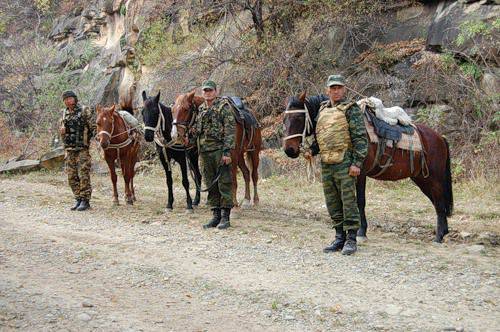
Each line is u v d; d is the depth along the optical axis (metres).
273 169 14.90
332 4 16.50
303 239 8.07
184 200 11.99
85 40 30.02
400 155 7.75
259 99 16.91
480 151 12.88
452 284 5.92
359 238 7.85
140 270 6.52
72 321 4.98
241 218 9.80
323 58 16.55
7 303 5.40
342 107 6.99
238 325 4.93
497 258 6.98
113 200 11.30
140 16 24.59
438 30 14.65
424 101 14.30
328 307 5.30
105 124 10.59
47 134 25.09
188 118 9.67
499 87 13.36
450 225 9.14
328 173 7.13
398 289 5.79
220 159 8.70
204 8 19.08
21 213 10.20
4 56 29.56
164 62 20.78
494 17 13.80
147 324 4.94
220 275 6.33
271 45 16.84
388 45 15.86
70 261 6.91
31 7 37.19
